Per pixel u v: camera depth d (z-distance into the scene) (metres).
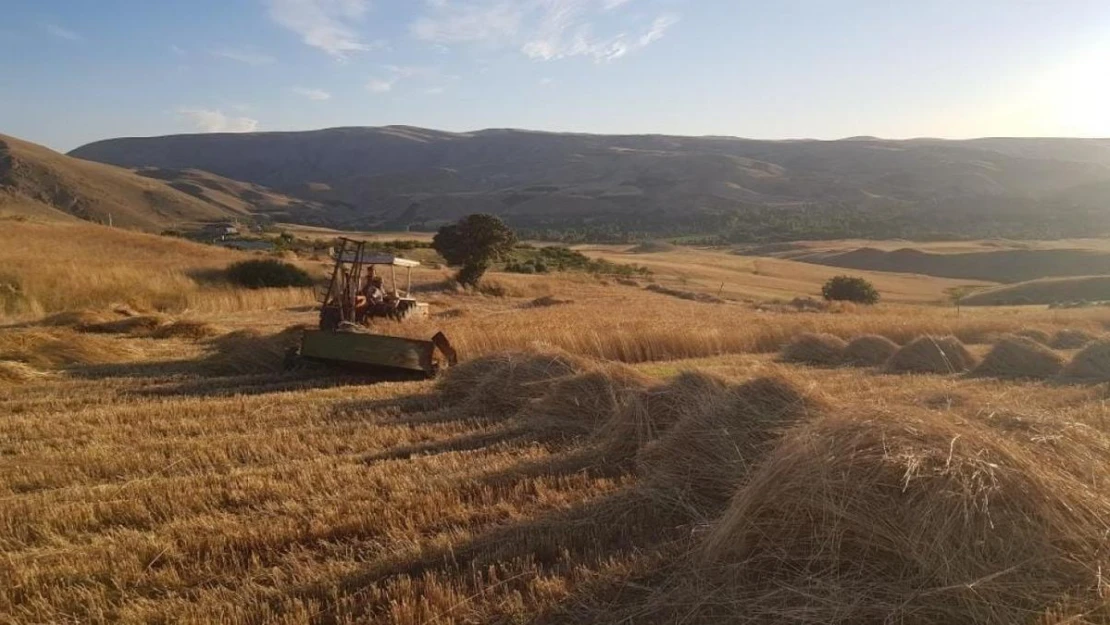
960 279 78.44
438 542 5.37
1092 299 53.81
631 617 4.46
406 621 4.38
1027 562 4.52
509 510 6.06
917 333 20.56
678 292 44.78
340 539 5.61
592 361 10.61
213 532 5.64
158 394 11.14
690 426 7.06
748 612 4.46
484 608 4.54
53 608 4.62
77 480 7.00
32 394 10.98
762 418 7.16
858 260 91.69
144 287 25.86
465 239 39.72
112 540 5.53
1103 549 4.61
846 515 4.81
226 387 11.77
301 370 13.03
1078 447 5.96
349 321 15.36
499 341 14.98
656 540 5.57
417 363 12.54
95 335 16.67
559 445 8.11
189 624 4.40
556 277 47.47
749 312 27.55
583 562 5.14
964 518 4.65
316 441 8.23
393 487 6.54
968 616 4.30
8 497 6.41
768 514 5.07
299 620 4.39
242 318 22.28
